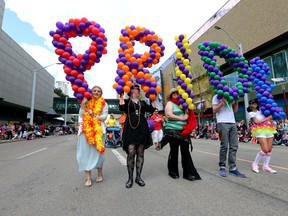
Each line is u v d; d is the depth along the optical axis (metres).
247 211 2.50
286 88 16.95
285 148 10.45
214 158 6.46
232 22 22.55
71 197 3.08
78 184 3.75
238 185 3.52
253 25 19.75
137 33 4.18
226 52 4.58
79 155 3.63
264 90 4.74
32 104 23.69
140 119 3.72
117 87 3.71
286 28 16.45
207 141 15.91
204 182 3.70
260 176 4.13
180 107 4.06
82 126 3.72
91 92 3.92
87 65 3.90
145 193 3.18
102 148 3.64
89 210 2.61
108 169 4.97
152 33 4.24
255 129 4.66
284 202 2.77
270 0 17.84
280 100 17.89
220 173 4.20
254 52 20.19
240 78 4.64
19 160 6.86
